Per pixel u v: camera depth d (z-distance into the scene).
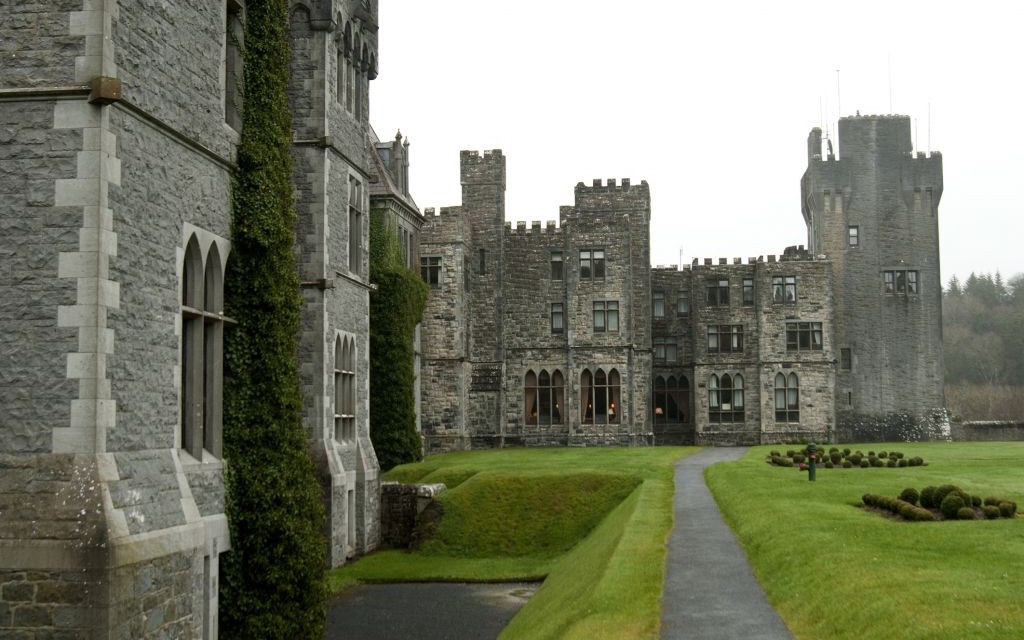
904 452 56.47
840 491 32.28
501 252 72.69
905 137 82.50
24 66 16.03
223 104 20.97
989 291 171.38
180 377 18.95
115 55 16.34
